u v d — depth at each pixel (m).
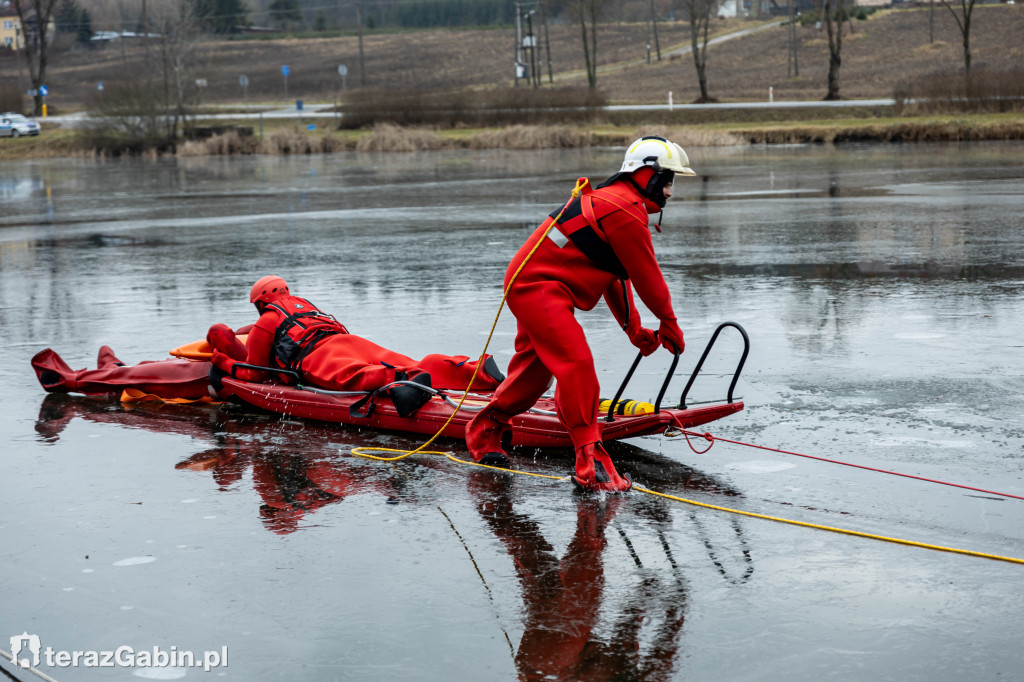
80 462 5.62
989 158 29.94
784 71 82.38
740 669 3.16
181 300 11.09
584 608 3.62
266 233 17.91
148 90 52.25
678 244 14.71
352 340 6.38
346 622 3.55
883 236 14.73
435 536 4.38
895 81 69.56
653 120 49.91
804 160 31.89
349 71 104.94
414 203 22.70
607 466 5.02
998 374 7.00
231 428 6.31
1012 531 4.28
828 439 5.70
